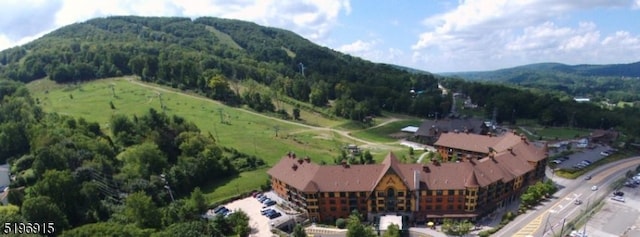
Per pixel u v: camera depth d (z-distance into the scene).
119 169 162.88
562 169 186.50
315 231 135.62
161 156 173.50
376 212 142.75
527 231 130.88
